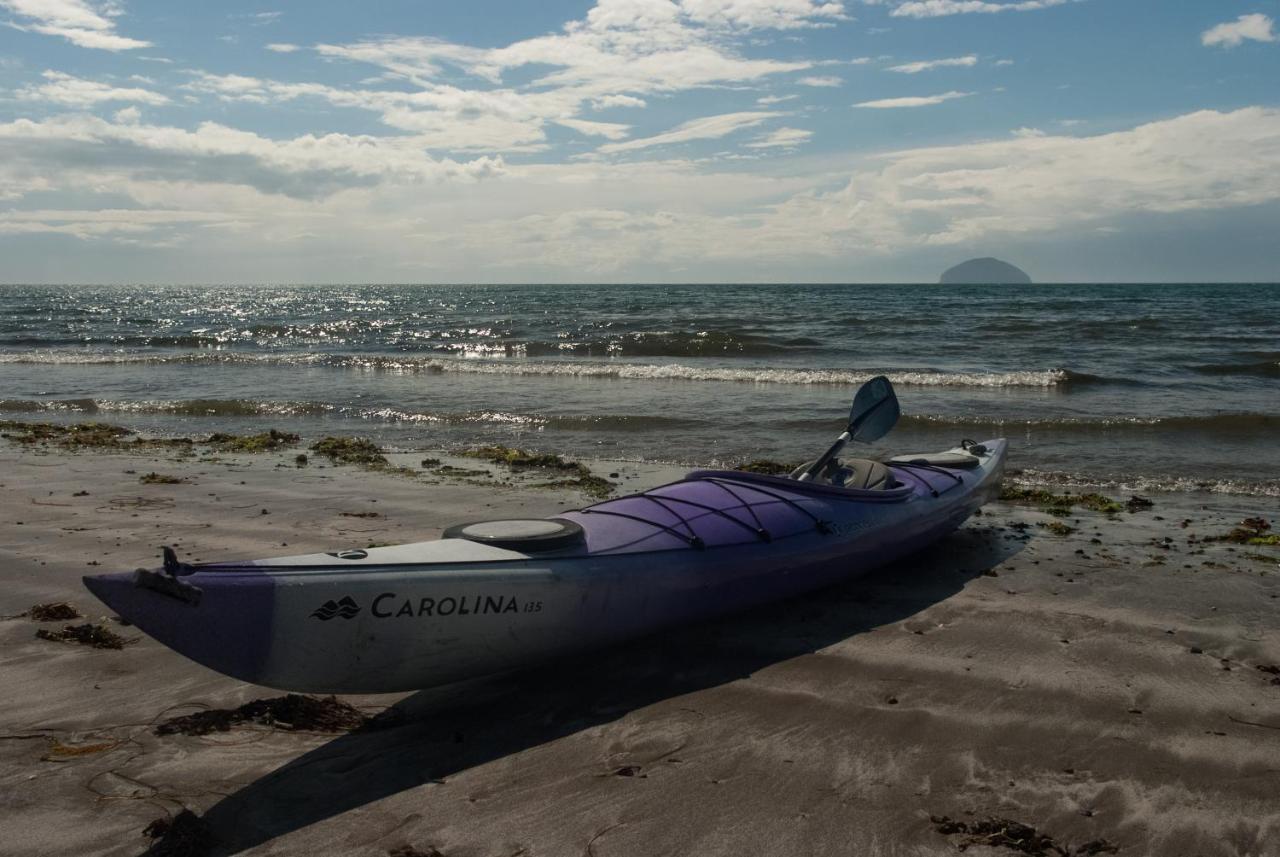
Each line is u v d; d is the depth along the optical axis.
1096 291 100.31
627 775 3.68
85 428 13.07
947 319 35.56
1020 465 10.38
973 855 3.18
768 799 3.52
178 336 31.28
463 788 3.58
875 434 7.39
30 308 64.69
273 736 3.98
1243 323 32.38
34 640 4.95
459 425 13.34
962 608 5.71
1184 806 3.49
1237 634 5.23
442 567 4.10
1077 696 4.42
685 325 33.66
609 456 10.98
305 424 13.66
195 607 3.47
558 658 4.57
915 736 4.02
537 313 47.03
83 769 3.67
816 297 72.88
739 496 5.75
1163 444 11.41
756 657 4.91
